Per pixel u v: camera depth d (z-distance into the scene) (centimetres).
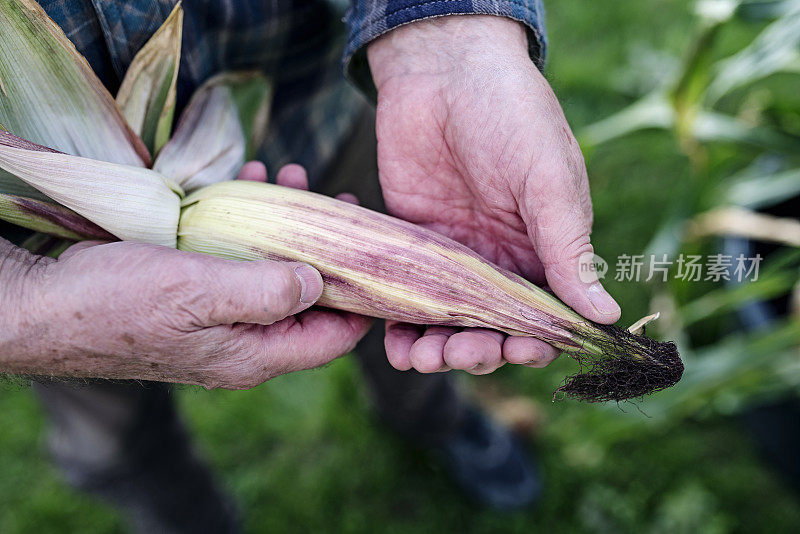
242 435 121
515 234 83
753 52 103
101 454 94
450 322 79
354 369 124
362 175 96
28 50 77
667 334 108
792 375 102
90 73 78
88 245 78
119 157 81
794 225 105
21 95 79
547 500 111
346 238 79
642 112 111
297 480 116
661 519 108
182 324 74
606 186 140
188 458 101
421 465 116
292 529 111
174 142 83
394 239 79
